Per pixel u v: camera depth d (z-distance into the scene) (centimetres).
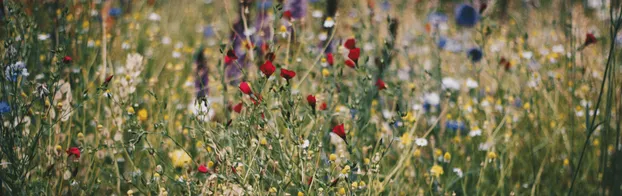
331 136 377
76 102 427
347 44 391
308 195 310
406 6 696
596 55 537
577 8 493
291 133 318
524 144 458
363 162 382
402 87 498
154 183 339
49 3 519
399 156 414
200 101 336
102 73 431
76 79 458
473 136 441
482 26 529
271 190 320
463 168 423
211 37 653
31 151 339
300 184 316
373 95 415
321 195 318
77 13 532
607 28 426
